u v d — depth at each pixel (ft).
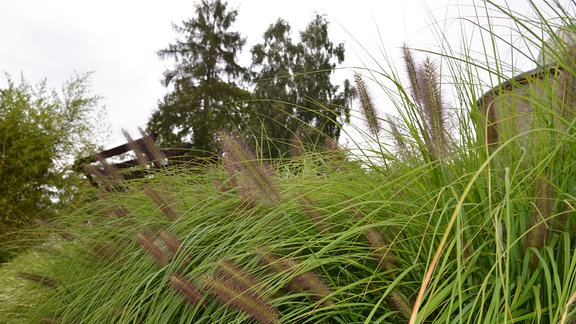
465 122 5.33
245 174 5.01
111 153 18.13
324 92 77.00
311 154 7.70
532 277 3.99
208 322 5.41
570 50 4.54
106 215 9.32
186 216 7.13
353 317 4.62
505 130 5.21
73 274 8.29
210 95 85.20
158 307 5.77
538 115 4.83
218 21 90.63
